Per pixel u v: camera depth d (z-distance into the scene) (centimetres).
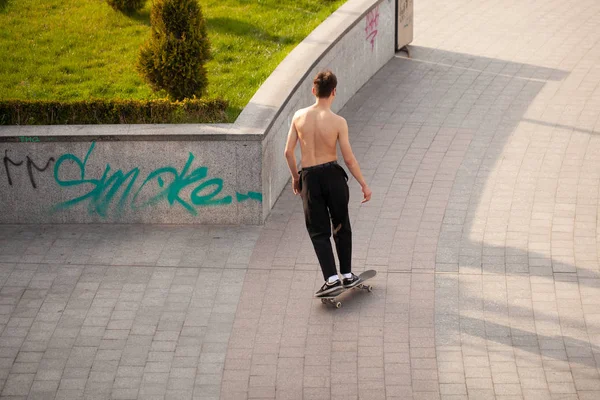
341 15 2259
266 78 1975
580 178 1791
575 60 2452
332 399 1198
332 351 1297
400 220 1656
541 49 2548
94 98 1830
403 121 2098
